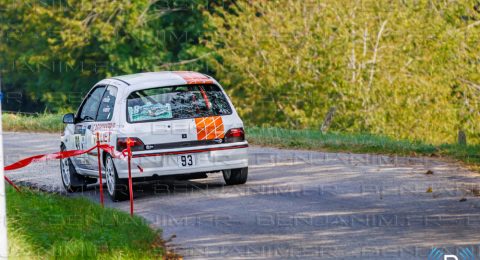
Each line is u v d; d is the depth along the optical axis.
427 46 85.38
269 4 91.44
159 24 113.12
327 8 84.88
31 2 119.69
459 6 89.44
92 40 116.44
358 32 83.31
